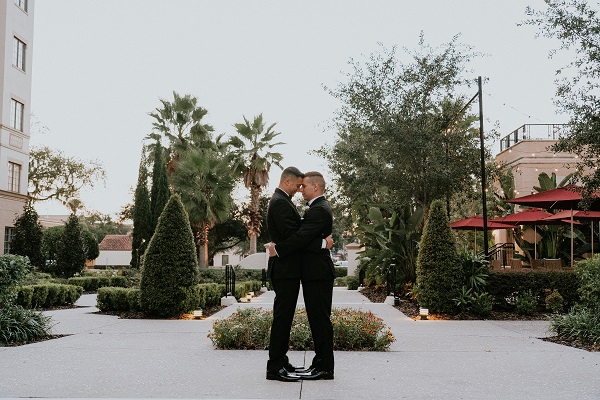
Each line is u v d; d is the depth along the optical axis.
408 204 15.25
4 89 23.06
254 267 29.28
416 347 6.81
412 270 15.08
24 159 24.78
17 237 21.53
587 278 8.40
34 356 5.98
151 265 10.93
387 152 14.38
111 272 26.77
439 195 15.00
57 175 43.97
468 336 7.92
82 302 16.08
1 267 7.66
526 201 13.77
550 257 19.73
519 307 10.91
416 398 4.04
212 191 28.28
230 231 43.75
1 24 23.12
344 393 4.20
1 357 5.90
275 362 4.73
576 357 5.98
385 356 6.07
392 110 14.73
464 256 11.35
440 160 14.41
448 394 4.17
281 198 4.86
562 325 7.83
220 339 6.64
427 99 14.97
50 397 4.02
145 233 30.33
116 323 9.78
